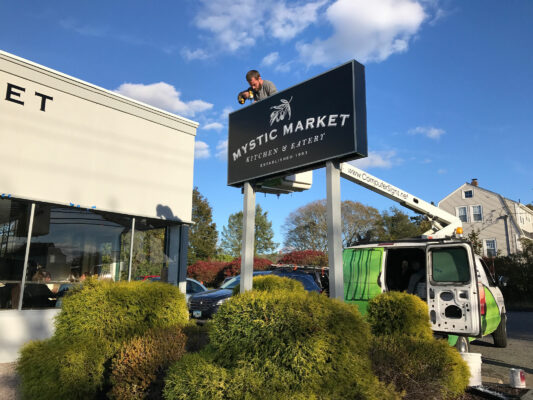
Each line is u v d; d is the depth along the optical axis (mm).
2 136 7023
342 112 4176
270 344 3203
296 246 48312
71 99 7973
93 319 4711
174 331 4605
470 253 6168
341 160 4270
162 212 9195
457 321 6047
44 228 7438
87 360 4285
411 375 3996
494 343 8758
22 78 7355
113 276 8305
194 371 3252
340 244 4109
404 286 8094
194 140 10102
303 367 3049
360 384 3191
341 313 3338
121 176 8570
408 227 44938
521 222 37844
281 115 4840
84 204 7914
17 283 6961
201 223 34250
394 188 9789
